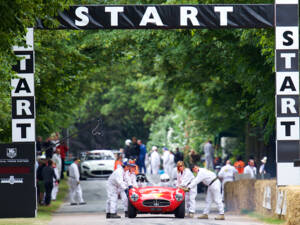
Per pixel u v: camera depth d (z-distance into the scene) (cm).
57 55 8244
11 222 6106
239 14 6700
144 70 12781
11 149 6544
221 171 9875
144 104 19325
